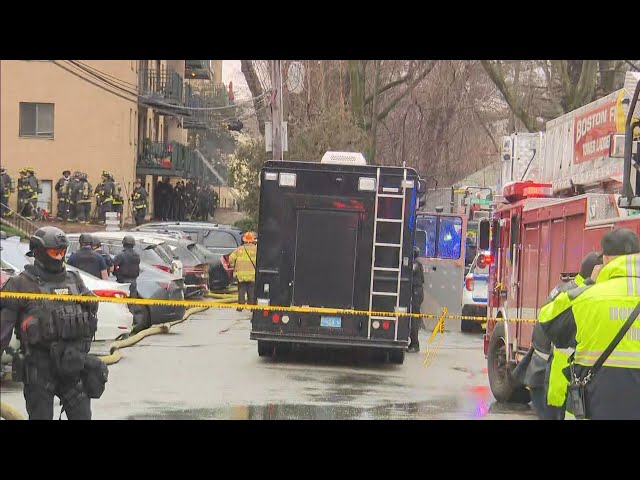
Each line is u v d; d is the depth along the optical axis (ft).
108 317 122.93
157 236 203.10
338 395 98.73
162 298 158.40
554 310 50.39
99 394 59.26
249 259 191.72
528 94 332.39
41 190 321.93
